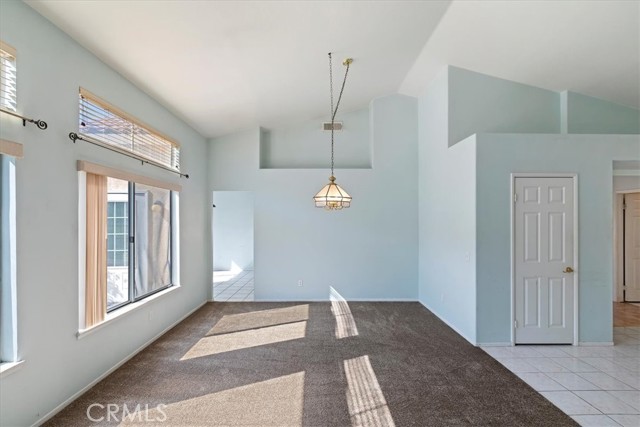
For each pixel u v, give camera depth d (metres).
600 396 2.88
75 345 2.80
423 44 4.38
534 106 4.81
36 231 2.40
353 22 3.52
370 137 6.55
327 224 6.35
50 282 2.53
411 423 2.50
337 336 4.39
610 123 4.69
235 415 2.60
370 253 6.32
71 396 2.75
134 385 3.05
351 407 2.71
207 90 4.29
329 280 6.33
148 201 4.25
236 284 8.05
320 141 6.62
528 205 4.02
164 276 4.70
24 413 2.30
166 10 2.67
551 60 4.15
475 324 4.04
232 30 3.14
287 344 4.10
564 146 4.03
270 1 2.86
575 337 4.01
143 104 3.94
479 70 4.75
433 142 5.48
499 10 3.51
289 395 2.89
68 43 2.73
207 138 6.30
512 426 2.47
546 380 3.16
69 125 2.73
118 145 3.48
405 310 5.66
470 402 2.79
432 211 5.55
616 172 4.48
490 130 4.80
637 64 3.88
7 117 2.17
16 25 2.24
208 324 4.88
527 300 4.02
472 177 4.11
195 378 3.19
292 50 3.81
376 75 5.16
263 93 4.87
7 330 2.24
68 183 2.72
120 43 2.95
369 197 6.34
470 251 4.17
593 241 4.02
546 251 4.01
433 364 3.52
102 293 3.09
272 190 6.35
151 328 4.13
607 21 3.36
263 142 6.59
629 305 5.98
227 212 10.34
